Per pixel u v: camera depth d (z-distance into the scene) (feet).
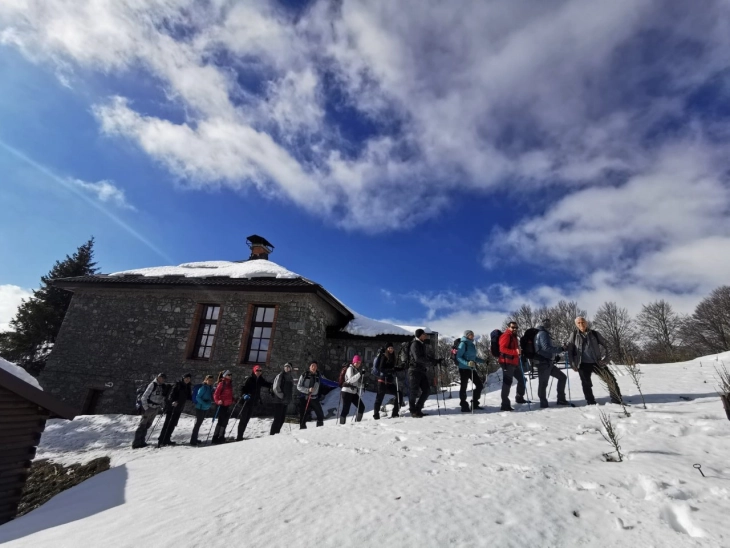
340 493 12.43
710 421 15.87
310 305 45.88
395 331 49.80
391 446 18.02
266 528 10.31
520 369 26.61
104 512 14.24
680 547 7.91
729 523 8.54
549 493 10.94
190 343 46.55
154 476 18.88
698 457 12.48
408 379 25.49
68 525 13.26
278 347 43.57
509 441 16.66
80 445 32.53
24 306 80.23
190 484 16.24
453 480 12.59
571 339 23.54
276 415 28.78
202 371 44.32
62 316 81.46
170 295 49.19
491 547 8.41
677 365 38.73
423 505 10.73
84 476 26.16
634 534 8.63
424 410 28.89
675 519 9.23
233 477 16.19
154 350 46.93
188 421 38.83
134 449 29.68
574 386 32.45
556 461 13.37
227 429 34.91
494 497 10.88
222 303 47.21
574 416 19.95
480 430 19.20
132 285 49.52
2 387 19.80
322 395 45.91
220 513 11.93
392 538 9.05
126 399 45.47
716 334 136.56
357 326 51.78
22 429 20.36
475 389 26.09
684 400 21.83
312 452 18.54
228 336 45.52
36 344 78.95
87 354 48.52
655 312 155.74
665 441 14.37
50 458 30.30
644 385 28.04
